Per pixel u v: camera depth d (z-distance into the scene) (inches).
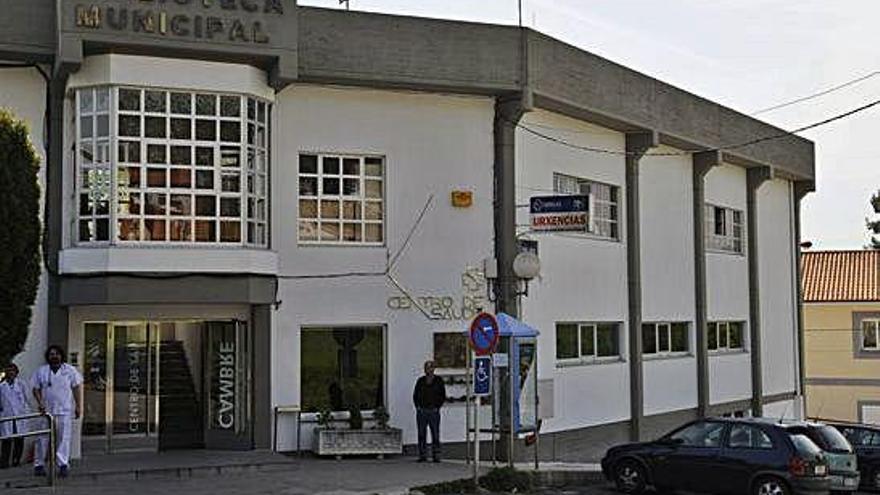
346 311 786.2
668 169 1088.2
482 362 662.5
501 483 683.4
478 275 831.7
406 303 805.9
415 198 815.7
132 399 736.3
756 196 1275.8
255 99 732.0
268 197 746.2
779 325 1328.7
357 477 664.4
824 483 680.4
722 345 1204.5
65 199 707.4
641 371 1005.2
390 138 808.9
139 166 698.8
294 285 770.2
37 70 711.7
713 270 1171.9
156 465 667.4
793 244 1387.8
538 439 866.1
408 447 798.5
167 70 702.5
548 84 857.5
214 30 700.7
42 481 610.9
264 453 730.2
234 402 751.1
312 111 784.3
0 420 596.1
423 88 807.7
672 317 1079.0
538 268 829.2
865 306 1732.3
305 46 761.0
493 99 845.8
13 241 512.7
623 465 733.3
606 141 986.1
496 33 823.7
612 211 1006.4
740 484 690.2
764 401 1273.4
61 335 704.4
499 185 841.5
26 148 523.8
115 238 690.8
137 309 728.3
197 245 706.8
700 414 1115.9
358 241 800.3
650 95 1002.7
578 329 944.9
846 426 897.5
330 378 784.3
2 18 688.4
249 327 751.1
